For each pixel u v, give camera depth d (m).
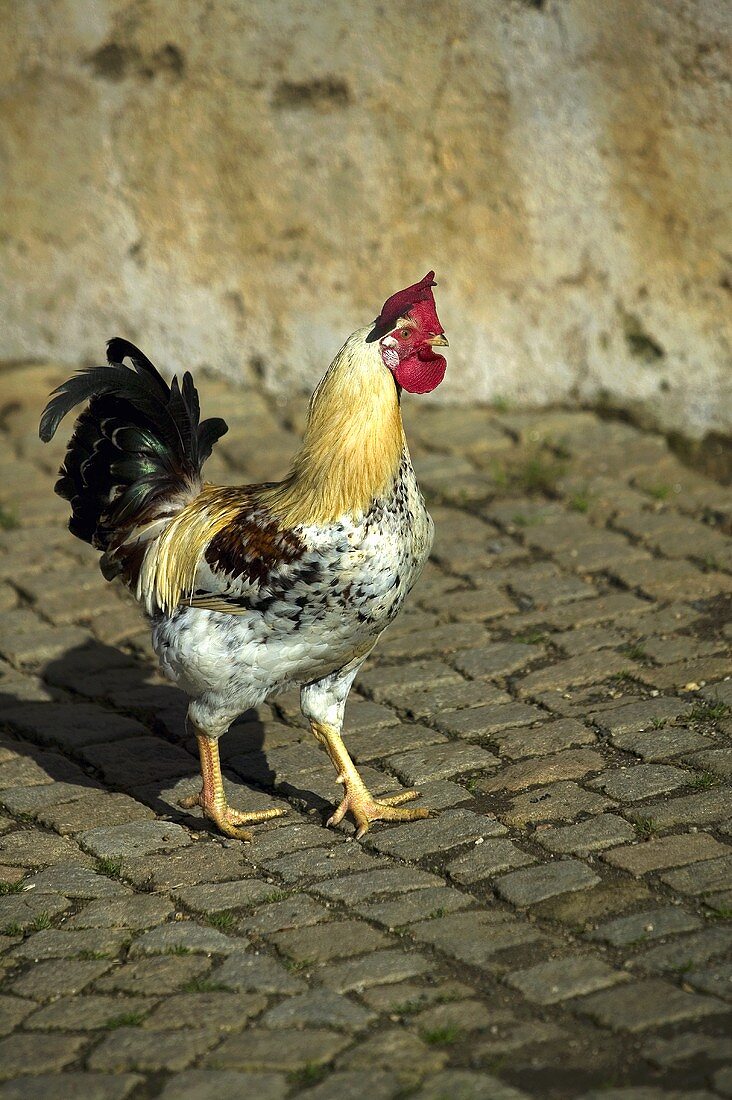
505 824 7.59
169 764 8.74
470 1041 5.57
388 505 7.04
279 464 13.48
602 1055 5.41
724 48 12.12
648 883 6.80
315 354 15.04
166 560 7.71
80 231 15.45
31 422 14.65
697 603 10.41
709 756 8.12
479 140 13.72
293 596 7.06
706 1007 5.66
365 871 7.23
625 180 13.17
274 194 14.65
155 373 8.14
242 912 6.88
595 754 8.32
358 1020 5.76
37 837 7.84
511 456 13.57
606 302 13.79
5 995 6.21
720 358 13.23
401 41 13.63
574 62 12.97
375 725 9.03
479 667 9.69
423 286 7.16
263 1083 5.38
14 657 10.23
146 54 14.53
